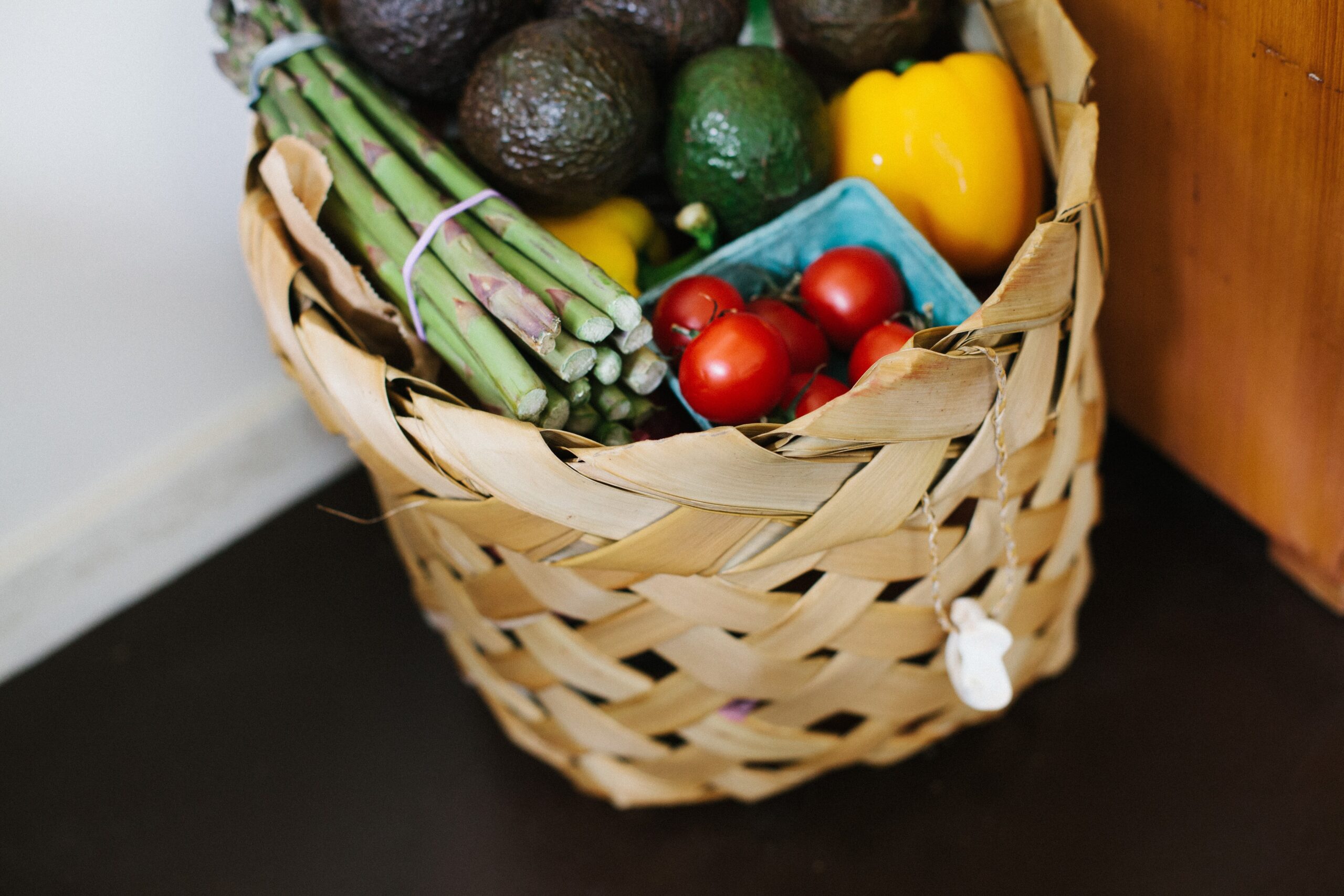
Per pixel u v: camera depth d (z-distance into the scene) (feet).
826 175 2.65
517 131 2.55
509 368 2.40
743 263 2.63
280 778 3.00
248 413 3.26
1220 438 2.92
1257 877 2.70
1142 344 2.96
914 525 2.47
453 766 2.98
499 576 2.54
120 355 3.08
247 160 2.68
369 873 2.88
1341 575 2.86
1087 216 2.41
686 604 2.47
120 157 2.94
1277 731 2.83
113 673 3.16
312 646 3.16
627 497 2.33
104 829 2.97
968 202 2.65
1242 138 2.59
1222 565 3.01
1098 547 3.06
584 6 2.66
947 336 2.30
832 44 2.68
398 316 2.52
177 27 2.91
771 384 2.43
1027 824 2.80
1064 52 2.58
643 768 2.72
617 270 2.68
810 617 2.51
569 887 2.83
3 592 3.10
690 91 2.61
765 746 2.67
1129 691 2.90
